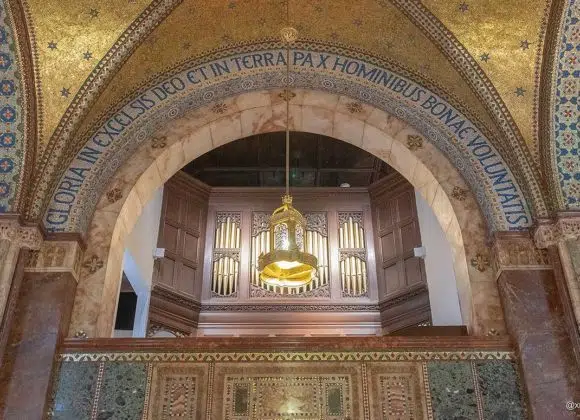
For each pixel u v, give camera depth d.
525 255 6.92
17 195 6.86
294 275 6.85
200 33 8.22
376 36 8.27
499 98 7.59
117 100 8.02
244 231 12.76
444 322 10.14
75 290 6.93
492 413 6.15
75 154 7.60
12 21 7.10
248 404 6.25
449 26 7.71
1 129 7.11
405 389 6.31
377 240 12.45
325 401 6.26
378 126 8.32
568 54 7.27
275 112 8.69
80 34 7.51
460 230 7.43
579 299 6.35
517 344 6.42
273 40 8.55
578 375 6.14
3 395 6.06
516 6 7.48
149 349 6.51
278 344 6.54
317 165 13.70
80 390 6.27
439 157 7.99
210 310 11.87
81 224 7.14
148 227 11.31
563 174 7.07
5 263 6.52
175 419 6.17
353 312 11.77
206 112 8.44
